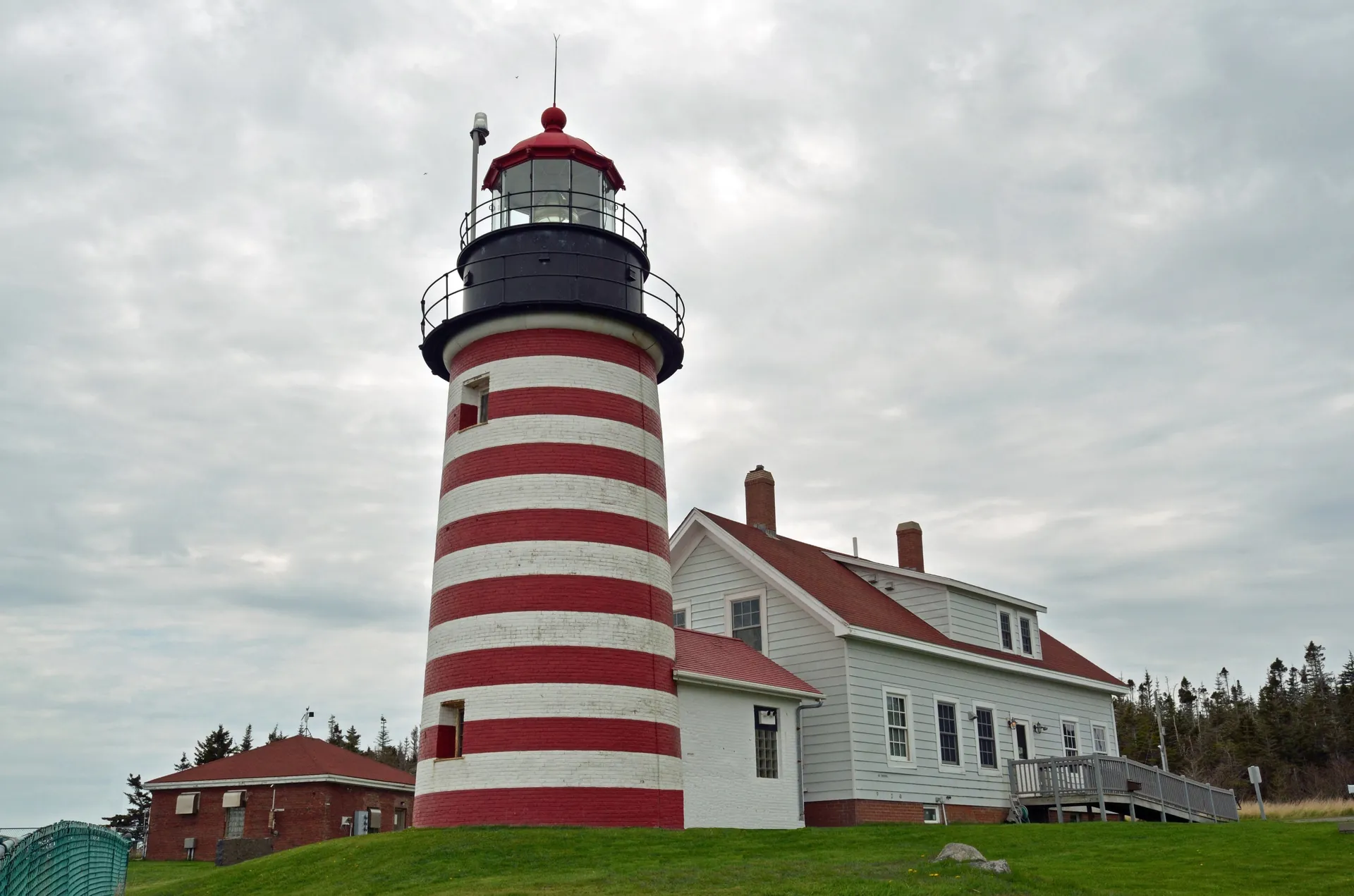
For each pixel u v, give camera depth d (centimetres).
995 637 3481
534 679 2097
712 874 1594
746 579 3061
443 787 2103
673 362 2534
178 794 3875
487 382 2336
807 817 2780
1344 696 8419
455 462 2322
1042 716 3559
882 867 1603
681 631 2661
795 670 2897
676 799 2195
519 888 1545
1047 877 1573
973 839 2003
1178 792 3147
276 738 7294
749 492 3506
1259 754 7656
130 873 2980
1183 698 10012
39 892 1480
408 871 1753
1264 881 1528
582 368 2302
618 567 2217
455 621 2189
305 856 2002
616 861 1755
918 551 3609
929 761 2986
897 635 2953
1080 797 3084
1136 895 1447
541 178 2452
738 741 2502
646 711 2173
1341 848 1752
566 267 2325
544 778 2047
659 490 2380
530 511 2197
